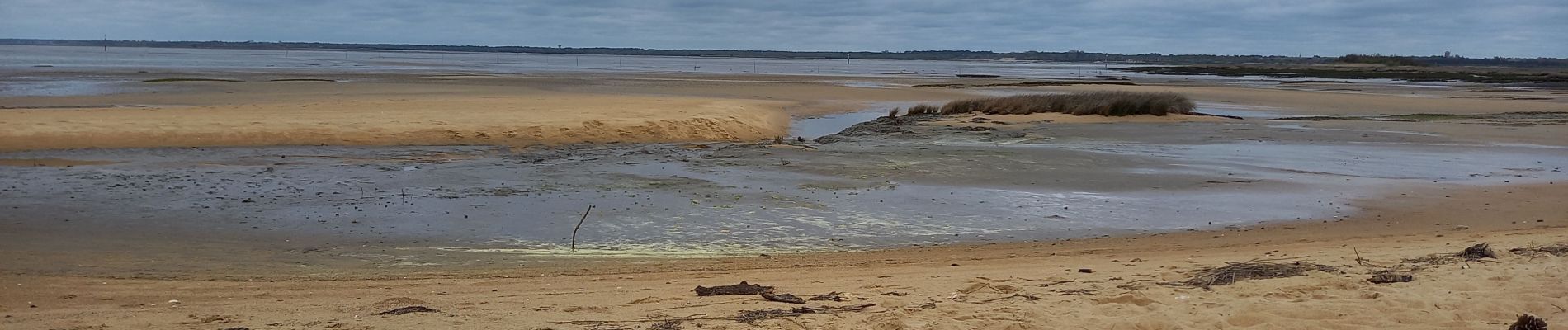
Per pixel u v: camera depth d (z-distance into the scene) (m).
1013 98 38.03
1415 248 10.99
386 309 7.83
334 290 9.12
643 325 6.82
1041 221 14.55
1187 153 24.44
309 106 30.58
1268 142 27.69
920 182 18.36
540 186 17.52
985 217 14.80
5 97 37.22
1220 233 13.75
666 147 24.86
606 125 26.94
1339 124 34.56
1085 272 9.55
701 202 15.78
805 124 34.25
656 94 47.72
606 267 10.75
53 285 9.39
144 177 18.05
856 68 148.62
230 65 96.00
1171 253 11.54
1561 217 15.10
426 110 29.81
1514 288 7.80
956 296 7.99
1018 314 7.08
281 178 18.34
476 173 19.19
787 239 12.90
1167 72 146.25
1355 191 18.00
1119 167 21.02
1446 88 77.38
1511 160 23.77
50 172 18.55
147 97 38.66
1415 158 23.80
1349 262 9.69
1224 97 54.88
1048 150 24.05
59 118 24.84
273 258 11.27
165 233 12.93
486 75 77.88
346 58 170.50
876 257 11.56
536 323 6.98
